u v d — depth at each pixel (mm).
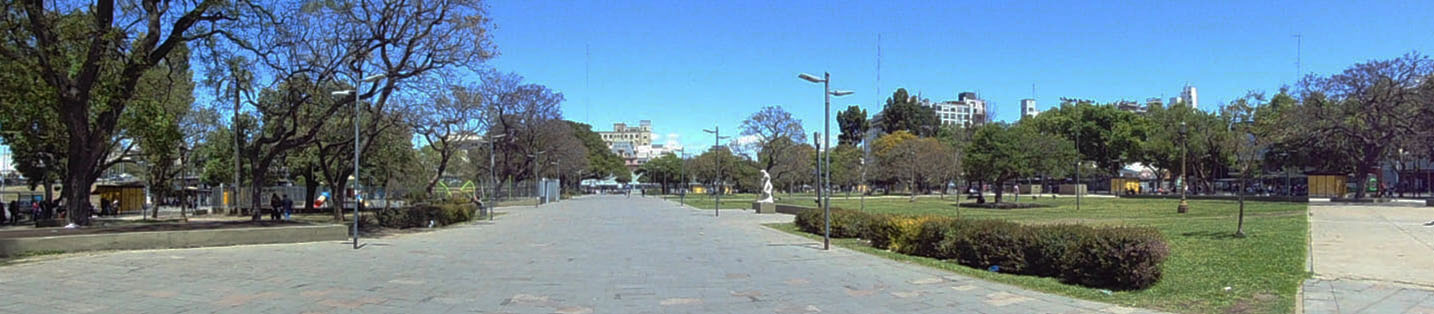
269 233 20266
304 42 24281
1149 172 102812
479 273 12711
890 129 105625
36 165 38000
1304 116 45062
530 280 11695
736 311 8852
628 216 39656
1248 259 12828
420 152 65062
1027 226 12586
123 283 11258
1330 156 55562
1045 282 10953
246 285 11047
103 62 20375
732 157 98875
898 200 62906
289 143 27031
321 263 14539
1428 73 40906
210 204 54594
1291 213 30266
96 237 17531
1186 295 9406
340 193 32000
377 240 21781
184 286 10922
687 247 18516
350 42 25109
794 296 9969
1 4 17641
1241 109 60719
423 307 9094
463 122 41969
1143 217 30031
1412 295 9211
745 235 23375
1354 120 43875
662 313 8719
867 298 9758
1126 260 10094
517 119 64312
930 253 15352
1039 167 43094
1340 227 21125
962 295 9906
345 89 26719
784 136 70875
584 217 38844
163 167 39250
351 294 10141
